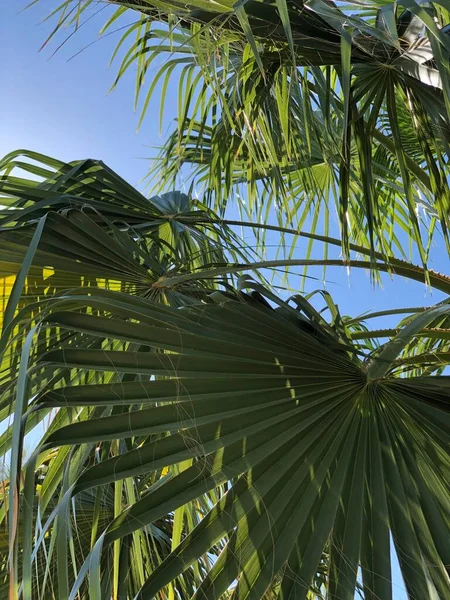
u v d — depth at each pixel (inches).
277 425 44.6
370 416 47.1
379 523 42.6
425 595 39.1
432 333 60.1
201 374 44.4
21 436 33.7
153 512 40.3
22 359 35.7
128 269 66.1
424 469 45.0
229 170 80.7
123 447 60.5
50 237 61.0
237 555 40.4
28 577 32.5
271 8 50.5
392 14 42.9
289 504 42.4
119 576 71.1
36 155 77.2
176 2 55.0
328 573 40.8
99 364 42.9
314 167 102.9
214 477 42.3
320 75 63.8
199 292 68.9
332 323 66.3
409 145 105.5
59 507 37.5
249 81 66.3
